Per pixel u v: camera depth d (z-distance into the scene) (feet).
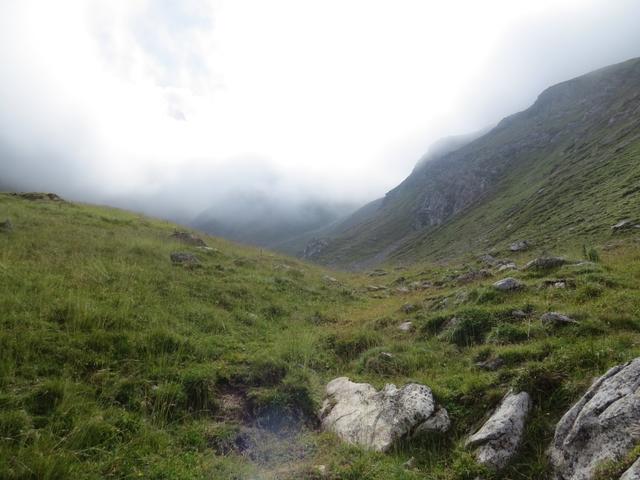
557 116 488.02
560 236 117.39
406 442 27.32
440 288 72.33
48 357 30.89
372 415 30.01
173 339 38.11
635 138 202.39
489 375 30.99
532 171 353.10
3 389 26.61
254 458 27.17
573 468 20.38
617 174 163.32
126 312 40.37
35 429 23.93
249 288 62.39
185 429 28.27
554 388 26.12
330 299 70.95
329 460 26.04
